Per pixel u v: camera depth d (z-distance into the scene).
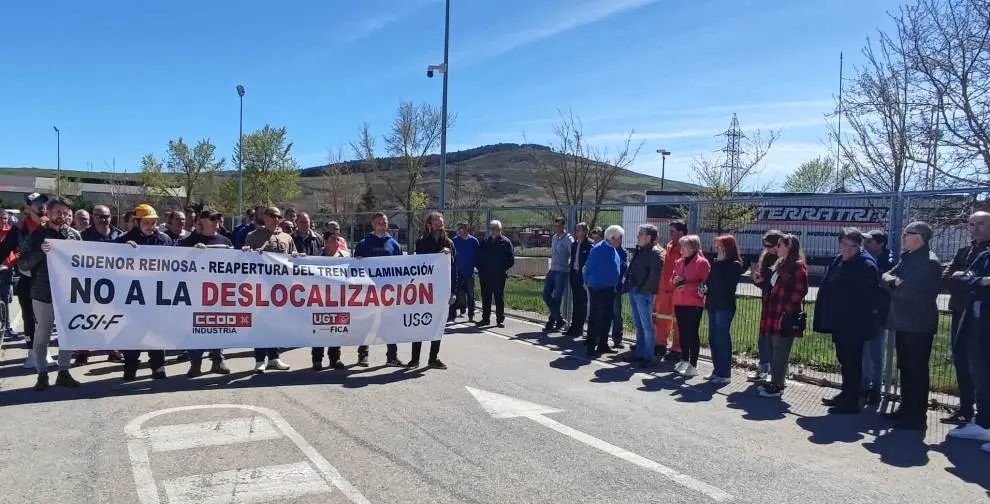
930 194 6.61
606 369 8.18
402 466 4.64
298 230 9.34
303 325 7.44
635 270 8.58
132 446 4.89
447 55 17.42
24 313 7.48
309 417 5.73
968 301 5.68
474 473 4.54
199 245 7.21
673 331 8.80
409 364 8.07
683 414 6.20
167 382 6.90
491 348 9.48
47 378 6.45
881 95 11.84
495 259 11.57
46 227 6.47
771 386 6.94
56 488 4.11
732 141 32.06
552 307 11.13
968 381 5.89
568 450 5.07
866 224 8.68
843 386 6.44
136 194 57.47
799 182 37.97
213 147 51.66
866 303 6.22
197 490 4.13
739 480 4.56
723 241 7.50
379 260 7.76
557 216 12.73
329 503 4.00
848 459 5.05
